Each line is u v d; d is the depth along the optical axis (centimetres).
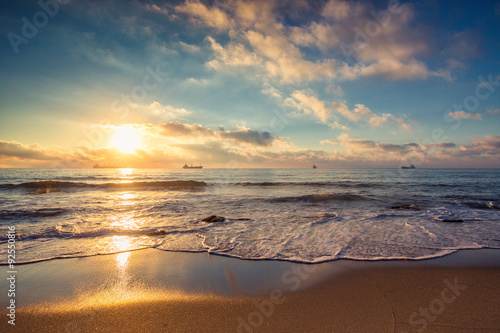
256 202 1274
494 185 2280
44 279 394
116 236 640
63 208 1036
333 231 680
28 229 702
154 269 434
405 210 1024
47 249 538
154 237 629
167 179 3275
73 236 638
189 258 488
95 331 264
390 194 1600
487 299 330
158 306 316
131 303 323
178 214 933
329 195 1434
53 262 466
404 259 477
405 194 1598
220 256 497
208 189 2016
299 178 3716
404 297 335
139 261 472
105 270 430
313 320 282
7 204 1143
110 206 1105
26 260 474
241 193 1709
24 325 274
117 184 2120
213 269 433
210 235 644
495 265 449
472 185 2283
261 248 541
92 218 856
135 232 676
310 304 318
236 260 475
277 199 1365
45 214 914
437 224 764
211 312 302
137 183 2166
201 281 387
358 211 1004
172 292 353
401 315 291
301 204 1215
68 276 405
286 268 436
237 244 570
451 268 435
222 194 1636
